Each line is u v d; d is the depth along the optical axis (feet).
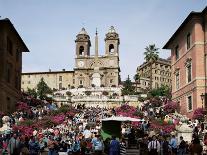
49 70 543.39
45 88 438.81
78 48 530.27
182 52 182.91
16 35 197.26
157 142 77.97
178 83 191.72
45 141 95.04
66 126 157.17
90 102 345.31
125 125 143.74
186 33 175.22
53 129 133.69
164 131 124.67
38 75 537.65
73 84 530.27
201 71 159.63
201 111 147.33
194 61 162.61
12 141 72.49
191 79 167.63
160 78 588.09
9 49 189.98
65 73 533.55
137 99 340.39
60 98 346.13
